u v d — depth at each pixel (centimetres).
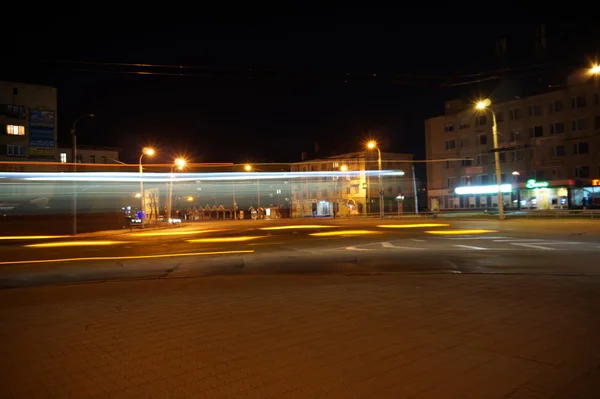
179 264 1541
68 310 801
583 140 5406
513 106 6109
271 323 662
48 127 6012
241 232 3406
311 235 2794
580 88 5428
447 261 1414
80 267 1545
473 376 439
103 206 6650
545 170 5756
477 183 6550
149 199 8569
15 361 518
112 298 915
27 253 2194
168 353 533
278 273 1273
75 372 479
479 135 6550
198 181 9275
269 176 9156
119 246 2517
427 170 7281
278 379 444
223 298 874
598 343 530
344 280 1071
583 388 409
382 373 452
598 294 811
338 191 8350
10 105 5778
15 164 5744
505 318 652
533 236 2255
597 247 1692
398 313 702
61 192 6066
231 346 554
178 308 791
